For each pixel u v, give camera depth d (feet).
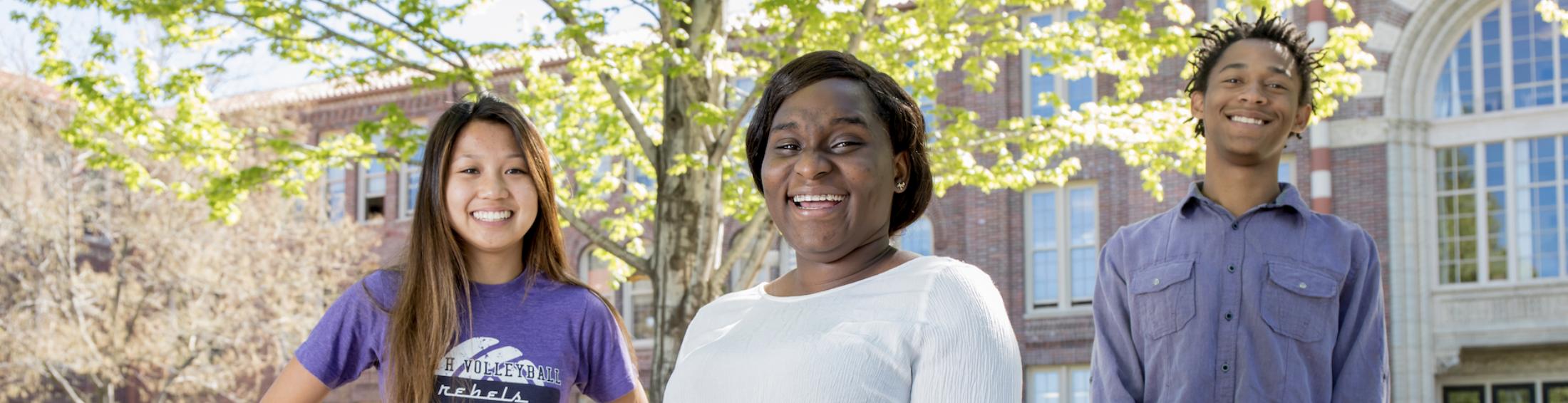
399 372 9.58
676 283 31.65
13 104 61.77
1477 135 55.88
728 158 34.50
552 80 34.88
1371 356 9.02
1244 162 9.32
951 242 61.72
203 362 64.54
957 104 60.95
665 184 32.19
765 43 30.78
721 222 32.48
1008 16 32.24
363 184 78.54
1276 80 9.13
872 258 6.29
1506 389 56.08
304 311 65.77
